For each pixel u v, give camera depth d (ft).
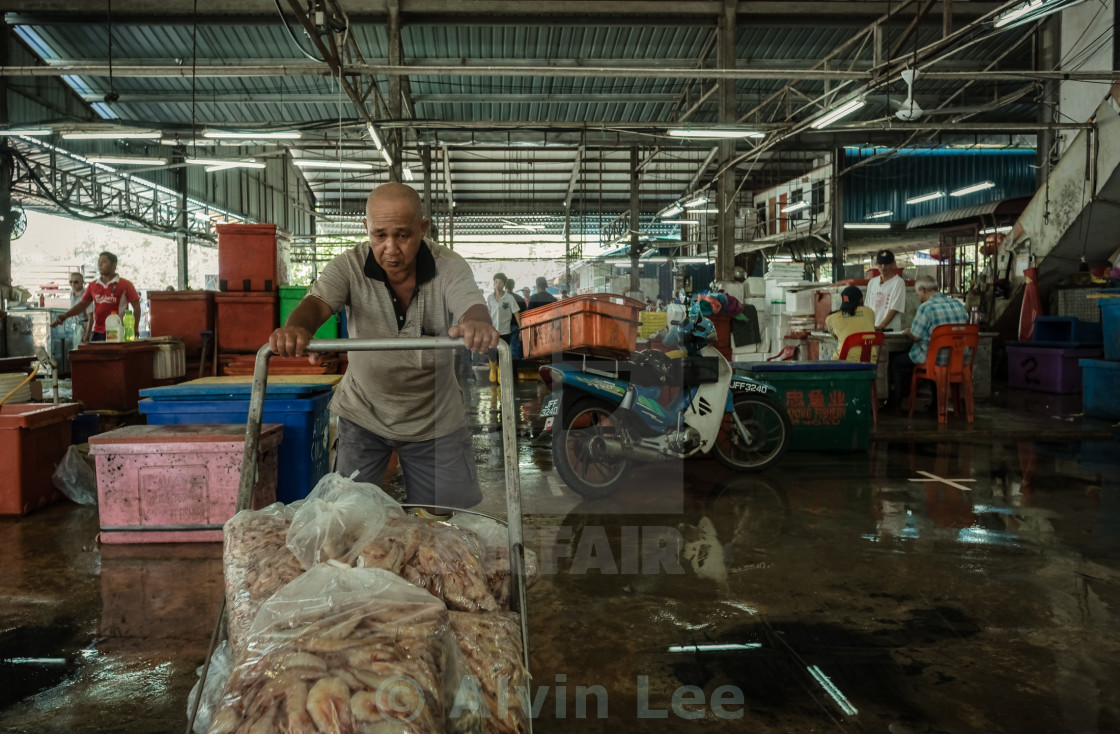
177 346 23.86
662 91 60.44
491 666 3.97
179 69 31.12
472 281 7.54
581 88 59.67
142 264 120.06
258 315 23.68
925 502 15.08
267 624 3.64
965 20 44.96
